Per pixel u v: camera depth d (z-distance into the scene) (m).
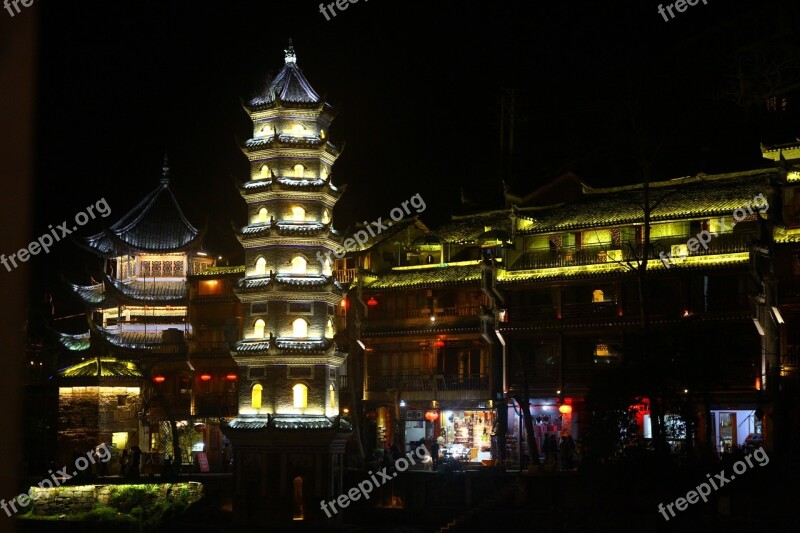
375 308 76.50
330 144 58.75
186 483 62.03
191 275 83.56
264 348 55.62
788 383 54.31
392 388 73.38
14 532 3.99
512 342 69.75
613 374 48.25
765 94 73.81
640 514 45.28
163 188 89.75
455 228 79.38
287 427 53.62
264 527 53.06
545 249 71.31
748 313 60.84
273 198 57.16
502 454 66.56
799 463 45.69
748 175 67.12
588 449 48.47
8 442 3.95
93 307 86.56
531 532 48.41
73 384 79.38
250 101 59.16
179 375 82.25
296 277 56.66
